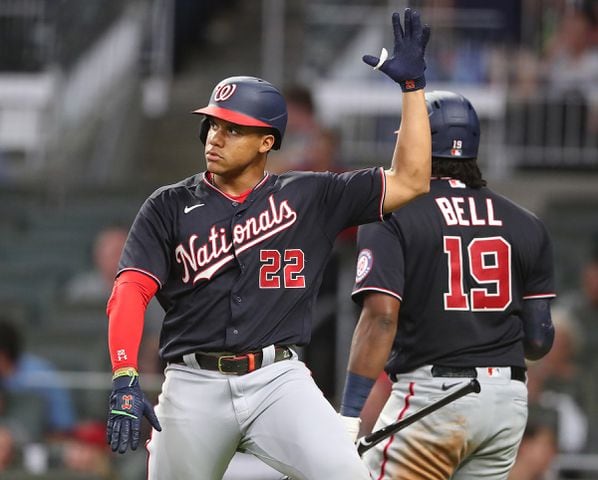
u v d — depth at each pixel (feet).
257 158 55.88
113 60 167.22
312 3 159.63
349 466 53.31
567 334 110.11
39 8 160.76
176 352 55.72
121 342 53.16
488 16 147.84
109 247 136.56
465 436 60.64
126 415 52.06
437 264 61.21
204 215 55.21
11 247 146.20
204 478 56.03
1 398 104.47
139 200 153.48
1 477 97.40
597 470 99.55
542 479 96.17
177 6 172.55
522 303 63.26
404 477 61.00
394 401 62.34
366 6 158.92
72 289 137.59
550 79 148.05
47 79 159.94
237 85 55.11
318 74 156.76
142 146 163.63
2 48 160.45
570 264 136.15
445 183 62.54
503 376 61.26
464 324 61.11
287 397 54.44
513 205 63.16
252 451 55.72
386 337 60.44
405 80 55.31
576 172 148.25
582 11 147.95
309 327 56.18
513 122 148.46
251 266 54.95
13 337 106.52
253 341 54.85
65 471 99.91
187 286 55.21
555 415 101.19
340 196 56.03
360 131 149.18
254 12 185.26
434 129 62.54
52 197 153.79
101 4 167.22
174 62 171.53
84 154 161.07
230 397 54.95
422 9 149.18
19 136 159.43
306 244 55.83
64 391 104.99
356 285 61.57
